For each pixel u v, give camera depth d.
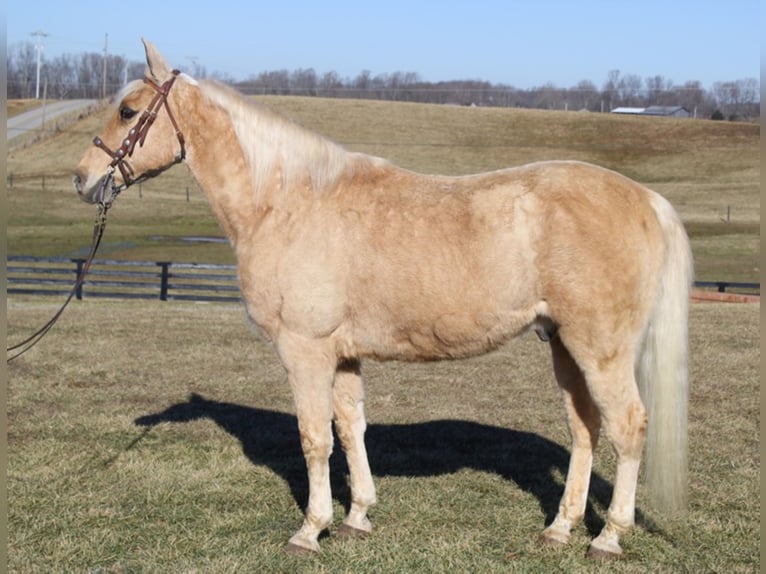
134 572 4.27
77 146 58.28
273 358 10.42
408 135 61.75
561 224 4.25
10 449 6.29
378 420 7.41
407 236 4.41
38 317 13.61
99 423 7.13
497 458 6.25
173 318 13.83
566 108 86.19
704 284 18.77
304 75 91.06
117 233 35.25
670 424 4.36
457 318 4.38
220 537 4.72
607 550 4.39
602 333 4.26
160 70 4.89
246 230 4.67
